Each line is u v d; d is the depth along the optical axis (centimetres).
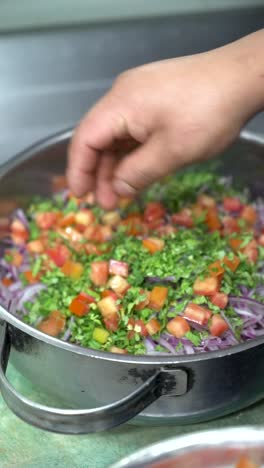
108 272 75
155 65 67
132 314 71
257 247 78
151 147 68
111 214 84
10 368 73
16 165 79
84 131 70
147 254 76
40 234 84
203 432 56
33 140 93
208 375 62
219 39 95
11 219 84
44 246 82
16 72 95
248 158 84
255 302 72
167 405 64
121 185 72
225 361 61
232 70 65
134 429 69
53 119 95
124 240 79
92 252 79
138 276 73
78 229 83
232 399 65
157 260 74
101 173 75
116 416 60
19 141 93
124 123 68
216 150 68
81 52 95
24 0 94
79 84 96
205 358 60
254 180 86
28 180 83
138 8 96
